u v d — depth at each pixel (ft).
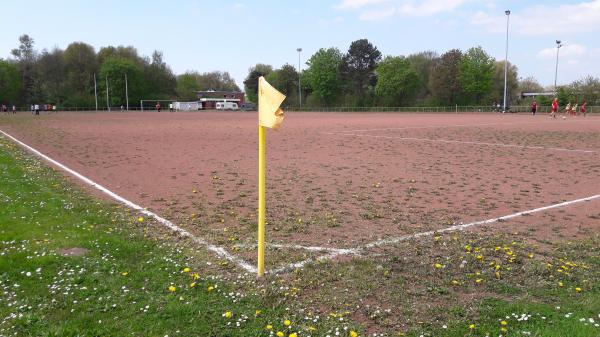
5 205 25.58
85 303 14.20
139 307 13.99
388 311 13.89
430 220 24.36
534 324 13.09
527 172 40.40
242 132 92.84
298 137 78.89
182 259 18.25
